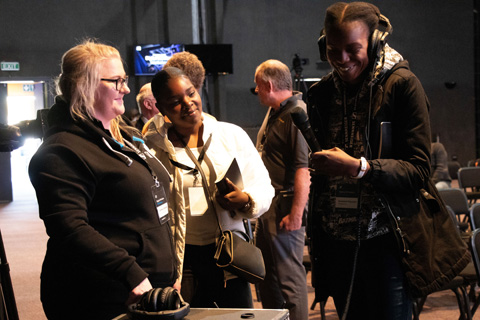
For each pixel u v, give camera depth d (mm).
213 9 12883
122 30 12008
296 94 3195
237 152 2359
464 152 14523
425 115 1866
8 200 11719
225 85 12906
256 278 2213
